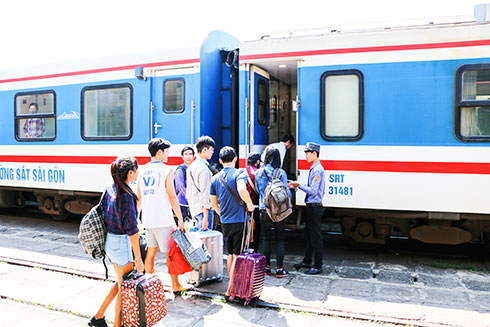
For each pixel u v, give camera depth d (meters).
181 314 3.95
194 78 6.42
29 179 7.95
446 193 5.22
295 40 5.80
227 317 3.89
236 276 4.18
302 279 4.96
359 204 5.53
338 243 6.84
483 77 5.11
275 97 7.16
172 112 6.60
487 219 5.32
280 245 5.01
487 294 4.46
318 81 5.71
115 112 7.03
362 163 5.52
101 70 7.12
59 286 4.75
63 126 7.52
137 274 3.47
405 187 5.36
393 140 5.40
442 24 5.30
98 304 4.23
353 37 5.55
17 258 5.79
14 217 9.09
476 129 5.15
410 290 4.58
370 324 3.74
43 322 3.81
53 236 7.23
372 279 4.97
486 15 5.23
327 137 5.67
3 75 8.20
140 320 3.32
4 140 8.23
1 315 3.97
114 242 3.39
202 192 4.85
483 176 5.10
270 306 4.10
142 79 6.77
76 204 7.93
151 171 4.20
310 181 5.10
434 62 5.25
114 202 3.37
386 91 5.42
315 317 3.89
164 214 4.23
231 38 7.16
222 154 4.42
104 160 7.11
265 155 4.92
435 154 5.25
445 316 3.88
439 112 5.24
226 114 6.77
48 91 7.66
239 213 4.34
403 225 5.84
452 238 5.60
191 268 4.39
